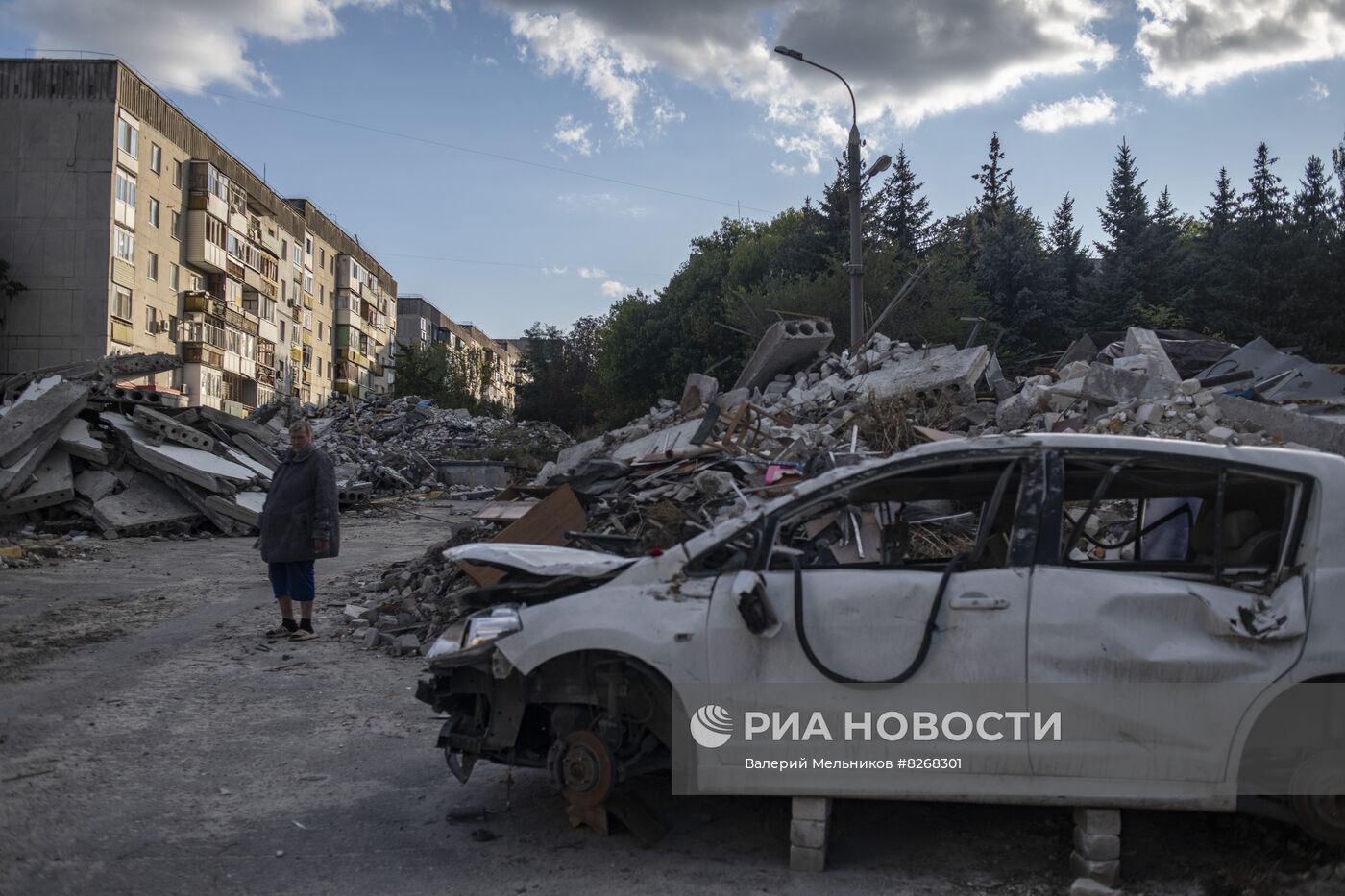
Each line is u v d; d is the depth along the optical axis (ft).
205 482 52.90
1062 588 12.71
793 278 126.21
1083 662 12.44
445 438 128.98
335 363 252.42
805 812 13.37
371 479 91.20
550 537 27.04
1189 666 12.30
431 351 244.63
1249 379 50.11
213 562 43.11
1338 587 12.46
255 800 15.98
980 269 121.60
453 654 14.43
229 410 179.32
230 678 23.47
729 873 13.30
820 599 13.17
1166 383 39.68
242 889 12.79
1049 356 73.87
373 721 20.24
